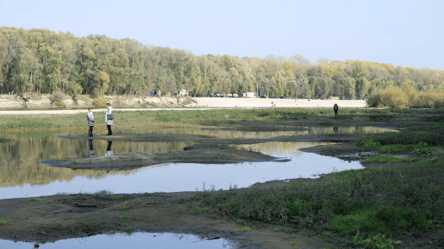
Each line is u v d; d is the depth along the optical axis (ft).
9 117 131.75
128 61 357.61
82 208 28.94
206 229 24.09
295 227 24.48
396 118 152.97
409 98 259.60
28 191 34.96
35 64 319.06
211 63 481.05
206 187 36.78
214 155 55.88
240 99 390.21
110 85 360.48
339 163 51.57
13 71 314.55
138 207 28.53
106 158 52.16
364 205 26.18
